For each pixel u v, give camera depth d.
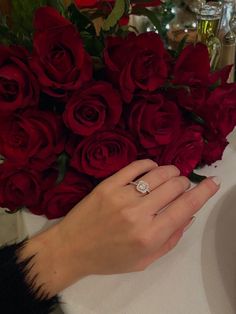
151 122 0.30
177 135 0.32
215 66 0.43
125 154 0.31
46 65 0.27
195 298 0.29
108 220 0.27
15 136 0.30
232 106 0.33
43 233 0.29
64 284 0.27
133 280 0.30
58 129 0.30
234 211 0.34
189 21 0.44
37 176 0.32
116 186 0.28
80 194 0.32
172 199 0.27
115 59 0.29
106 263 0.27
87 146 0.30
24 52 0.29
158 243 0.26
